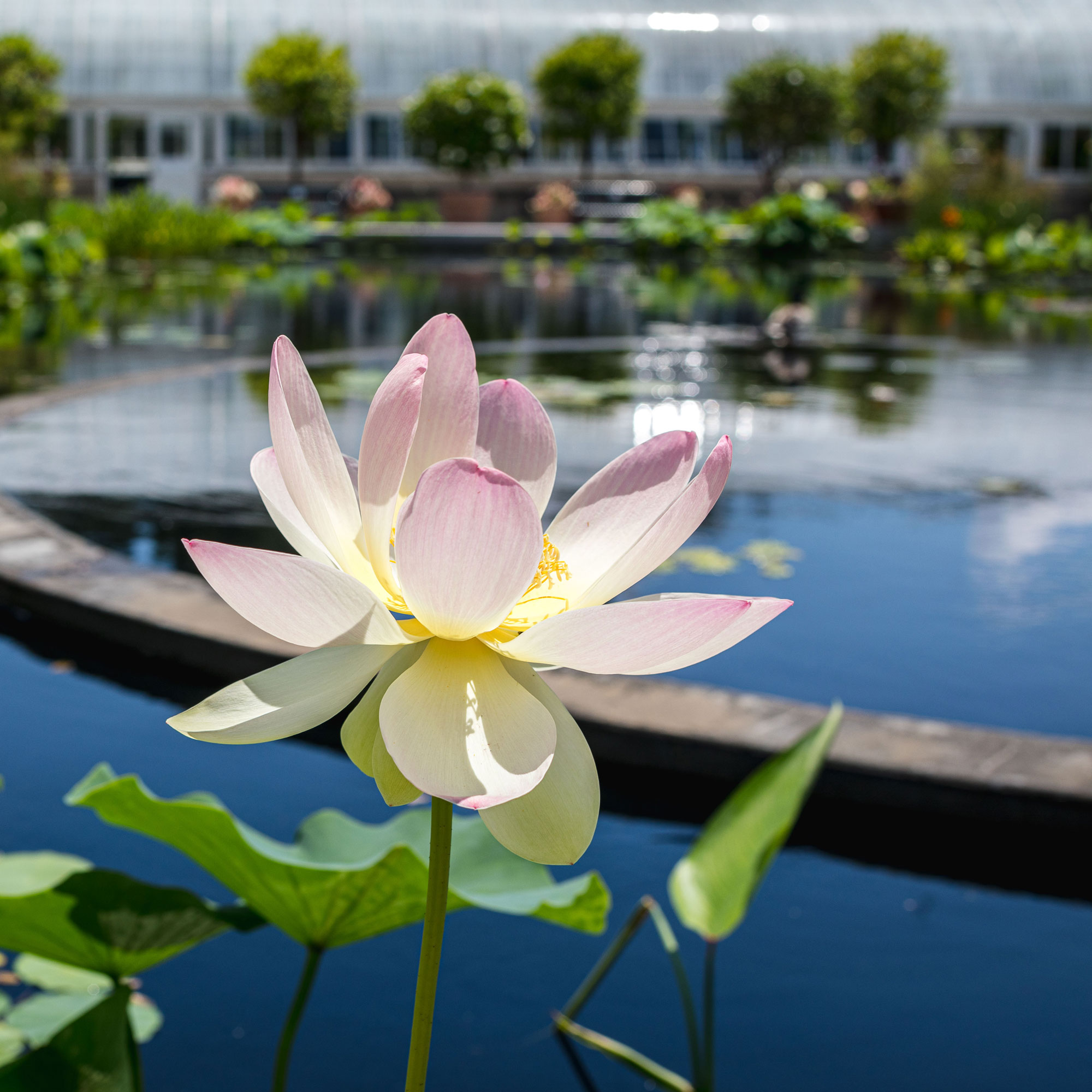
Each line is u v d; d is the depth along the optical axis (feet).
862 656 11.42
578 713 8.90
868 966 6.46
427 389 2.87
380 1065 5.55
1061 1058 5.65
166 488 17.71
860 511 17.16
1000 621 12.48
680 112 107.86
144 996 6.07
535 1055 5.66
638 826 8.21
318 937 4.26
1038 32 111.75
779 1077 5.49
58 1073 3.76
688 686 9.46
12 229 53.67
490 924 6.95
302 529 2.85
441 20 107.04
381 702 2.44
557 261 77.36
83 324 39.14
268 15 104.22
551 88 96.32
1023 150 111.65
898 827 8.13
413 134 94.07
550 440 3.02
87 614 11.12
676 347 37.22
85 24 101.35
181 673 10.55
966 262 76.33
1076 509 17.49
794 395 28.35
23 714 9.57
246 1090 5.32
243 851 3.95
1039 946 6.72
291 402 2.72
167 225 69.97
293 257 76.48
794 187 109.81
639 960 6.51
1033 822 7.84
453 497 2.29
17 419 23.13
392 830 4.91
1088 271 75.92
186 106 101.24
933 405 27.27
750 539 15.55
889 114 97.66
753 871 4.12
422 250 84.07
